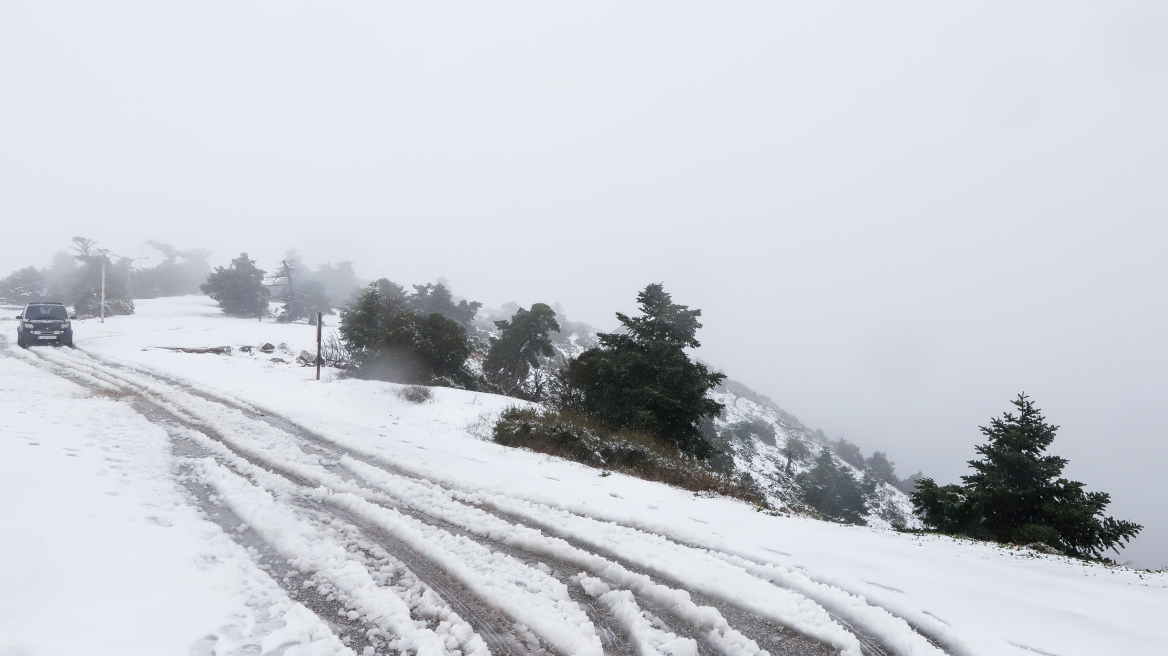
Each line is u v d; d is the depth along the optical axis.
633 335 21.70
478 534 5.76
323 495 6.51
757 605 4.55
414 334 26.61
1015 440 14.90
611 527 6.41
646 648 3.71
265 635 3.46
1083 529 13.87
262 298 79.69
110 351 24.89
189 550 4.66
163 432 9.16
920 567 6.26
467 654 3.46
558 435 13.69
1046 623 4.71
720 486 12.37
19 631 3.20
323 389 19.64
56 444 7.50
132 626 3.39
